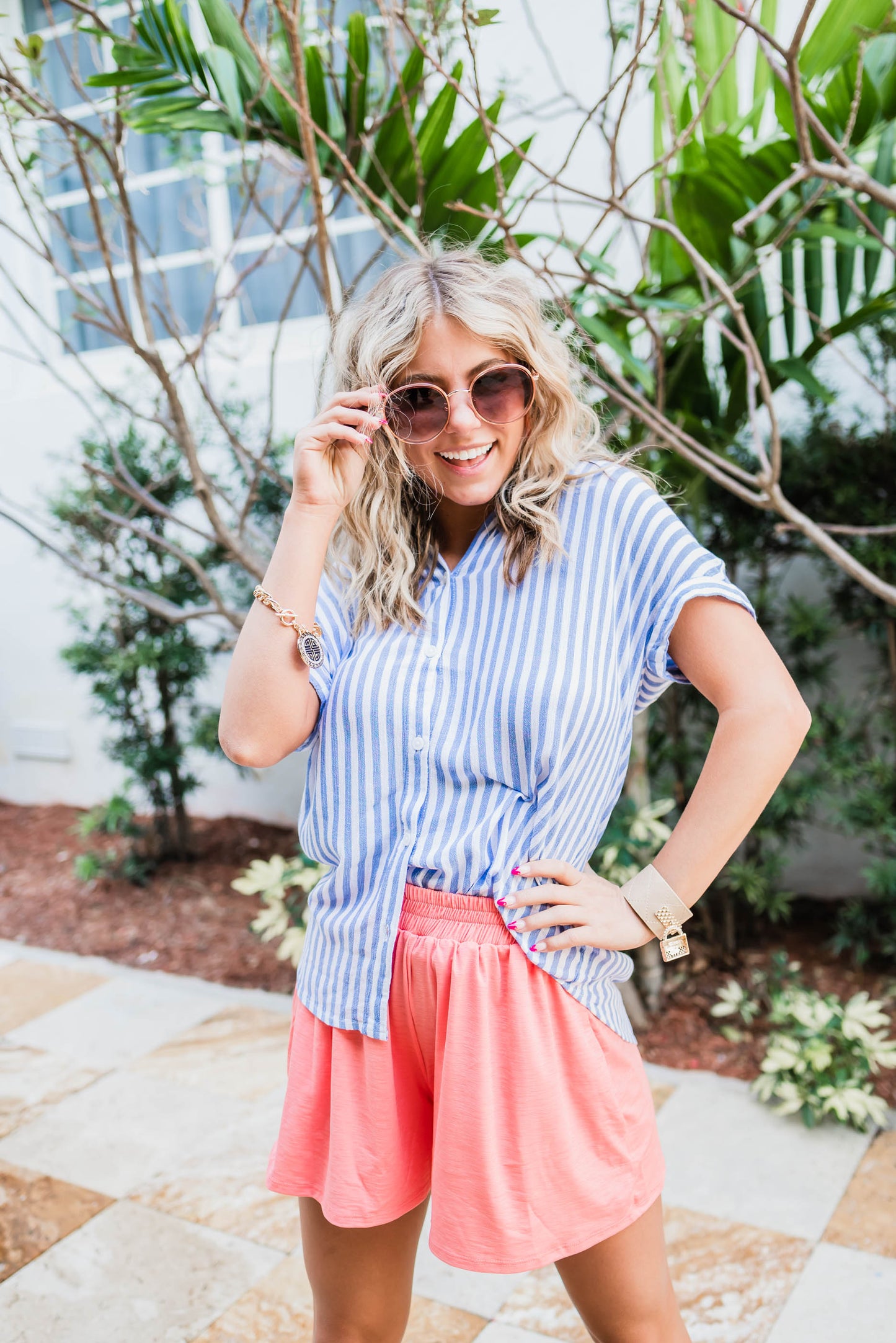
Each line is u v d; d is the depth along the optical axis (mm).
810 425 3186
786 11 2990
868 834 3189
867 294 2592
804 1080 2533
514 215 3510
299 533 1236
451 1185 1191
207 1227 2232
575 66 3365
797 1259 2047
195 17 3342
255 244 4426
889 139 2365
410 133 2127
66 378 4855
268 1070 2883
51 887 4309
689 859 1175
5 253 4816
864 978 3121
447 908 1204
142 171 4559
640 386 2801
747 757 1140
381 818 1231
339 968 1255
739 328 2781
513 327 1192
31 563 5062
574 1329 1921
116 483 2803
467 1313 1972
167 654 4062
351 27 2322
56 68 4332
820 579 3365
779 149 2330
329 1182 1252
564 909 1173
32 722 5266
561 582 1202
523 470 1262
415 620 1263
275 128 2535
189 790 4438
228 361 4383
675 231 1890
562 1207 1189
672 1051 2857
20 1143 2561
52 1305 2018
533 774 1176
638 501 1221
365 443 1214
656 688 1276
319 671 1267
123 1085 2828
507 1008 1181
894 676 3141
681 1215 2193
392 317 1217
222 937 3766
